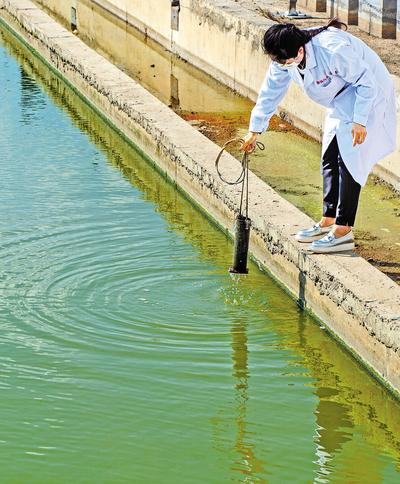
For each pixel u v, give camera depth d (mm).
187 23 20672
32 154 15047
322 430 8352
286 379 9062
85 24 24953
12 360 9164
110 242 11711
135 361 9188
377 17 18219
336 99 9266
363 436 8312
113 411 8422
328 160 9859
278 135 15258
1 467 7656
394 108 9328
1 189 13414
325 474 7785
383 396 8828
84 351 9336
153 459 7832
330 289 9609
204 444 8062
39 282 10656
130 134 15609
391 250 10555
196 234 12141
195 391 8781
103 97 16891
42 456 7812
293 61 8953
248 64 17688
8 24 24625
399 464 7973
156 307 10211
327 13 20125
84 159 14898
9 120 16922
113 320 9922
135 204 13047
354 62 8883
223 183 12102
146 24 23359
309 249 10070
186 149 13430
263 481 7656
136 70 20266
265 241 11000
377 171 12883
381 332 8766
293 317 10117
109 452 7891
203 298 10445
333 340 9664
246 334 9781
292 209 11289
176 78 19594
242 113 16734
